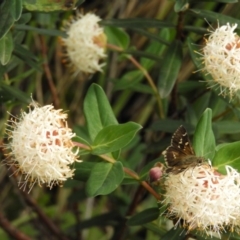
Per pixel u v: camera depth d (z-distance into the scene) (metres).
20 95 0.68
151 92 0.72
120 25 0.67
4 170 0.87
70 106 0.91
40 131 0.57
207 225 0.58
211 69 0.61
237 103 0.64
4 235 0.81
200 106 0.71
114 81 0.75
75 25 0.69
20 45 0.66
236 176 0.57
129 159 0.78
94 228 0.83
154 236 0.81
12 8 0.59
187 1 0.64
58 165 0.58
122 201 0.74
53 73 0.89
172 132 0.68
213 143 0.58
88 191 0.57
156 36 0.67
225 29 0.61
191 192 0.56
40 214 0.76
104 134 0.59
